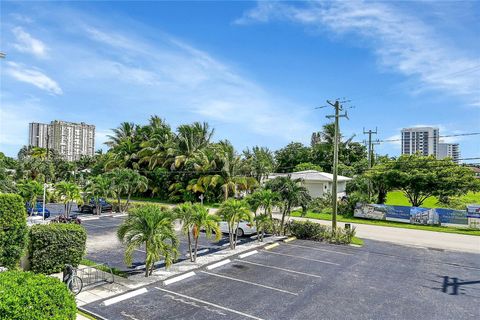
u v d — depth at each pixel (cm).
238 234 2295
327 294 1187
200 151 4712
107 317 944
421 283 1349
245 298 1125
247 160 4734
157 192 5106
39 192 3016
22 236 1220
